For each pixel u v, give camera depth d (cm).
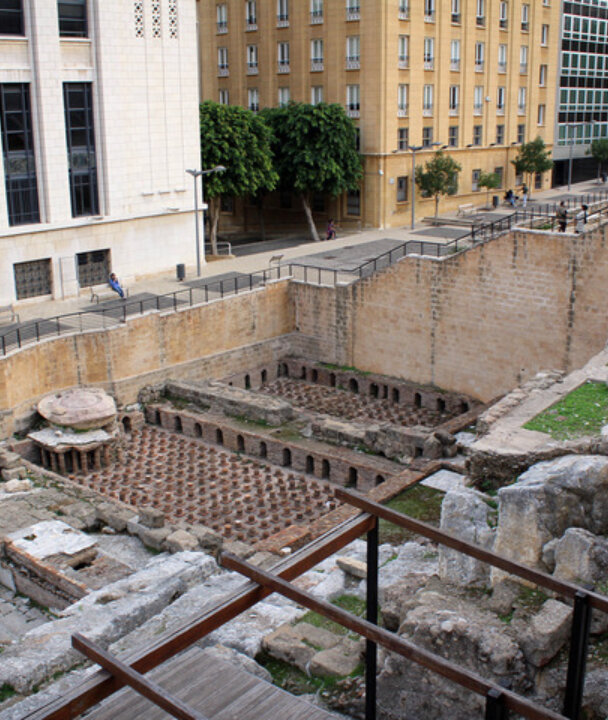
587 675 1085
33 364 3216
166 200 4262
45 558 2053
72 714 671
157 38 4059
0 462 2723
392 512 946
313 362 4053
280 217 6097
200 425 3284
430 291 3609
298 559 875
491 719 716
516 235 3300
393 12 5303
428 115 5769
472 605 1227
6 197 3703
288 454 3039
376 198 5591
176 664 901
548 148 7062
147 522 2252
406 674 1123
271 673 1309
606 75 7531
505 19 6234
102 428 3089
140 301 3600
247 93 6134
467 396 3606
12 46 3591
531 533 1277
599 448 1659
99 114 3925
